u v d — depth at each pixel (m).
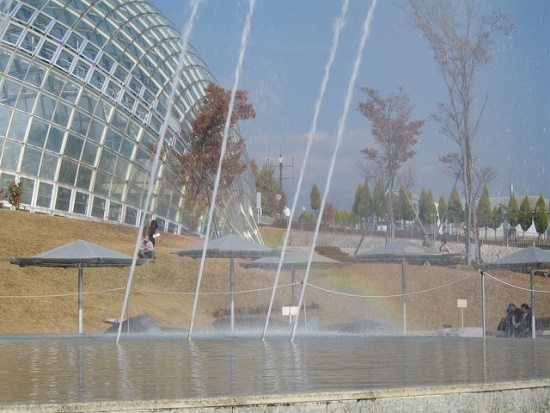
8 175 38.47
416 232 58.09
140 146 44.03
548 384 6.06
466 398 5.62
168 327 22.25
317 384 5.95
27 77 40.16
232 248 22.25
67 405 4.77
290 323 23.89
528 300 33.31
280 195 78.75
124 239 36.69
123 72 44.66
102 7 46.03
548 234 74.00
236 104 45.75
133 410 4.79
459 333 20.50
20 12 41.56
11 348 12.08
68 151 40.72
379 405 5.32
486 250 51.19
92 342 14.03
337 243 54.53
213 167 45.94
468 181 42.19
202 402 4.92
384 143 48.53
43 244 30.52
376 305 30.38
